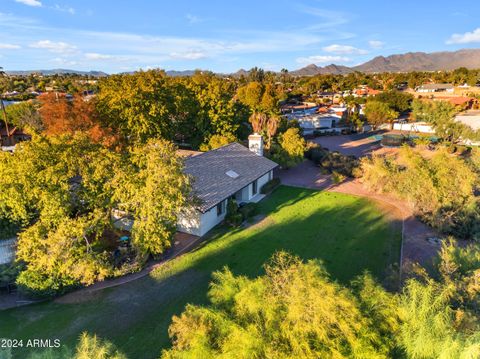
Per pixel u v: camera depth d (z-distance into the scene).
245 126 50.50
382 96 89.44
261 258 20.53
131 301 16.45
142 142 36.69
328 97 122.88
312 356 8.63
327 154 42.53
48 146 19.66
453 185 24.91
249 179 29.88
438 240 22.67
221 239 23.00
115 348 11.92
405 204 29.73
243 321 10.08
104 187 19.09
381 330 9.58
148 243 18.77
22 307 15.97
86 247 17.64
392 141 57.94
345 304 9.46
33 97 97.06
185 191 19.95
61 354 11.52
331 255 20.92
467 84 137.50
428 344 8.75
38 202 18.41
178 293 17.11
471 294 11.35
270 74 156.75
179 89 47.22
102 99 39.91
